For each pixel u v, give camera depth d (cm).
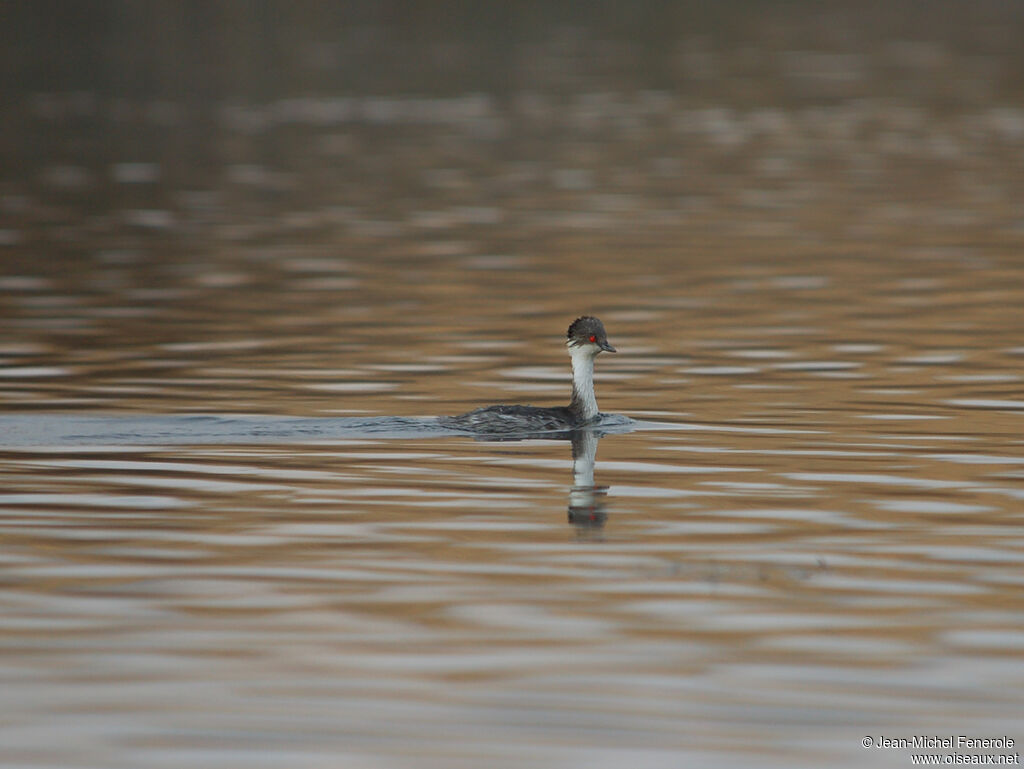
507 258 3812
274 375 2605
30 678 1314
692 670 1338
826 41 9731
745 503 1838
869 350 2778
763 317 3088
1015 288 3347
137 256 3841
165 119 6700
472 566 1600
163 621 1439
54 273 3609
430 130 6372
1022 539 1684
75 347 2812
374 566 1598
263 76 8100
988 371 2597
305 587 1534
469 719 1245
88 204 4697
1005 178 5081
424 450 2105
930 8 11850
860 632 1419
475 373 2644
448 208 4609
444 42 9550
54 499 1838
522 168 5422
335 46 9288
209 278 3556
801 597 1507
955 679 1318
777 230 4181
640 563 1611
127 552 1638
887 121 6569
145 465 2005
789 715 1253
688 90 7594
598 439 2177
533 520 1766
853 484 1920
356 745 1201
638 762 1175
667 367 2670
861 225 4244
